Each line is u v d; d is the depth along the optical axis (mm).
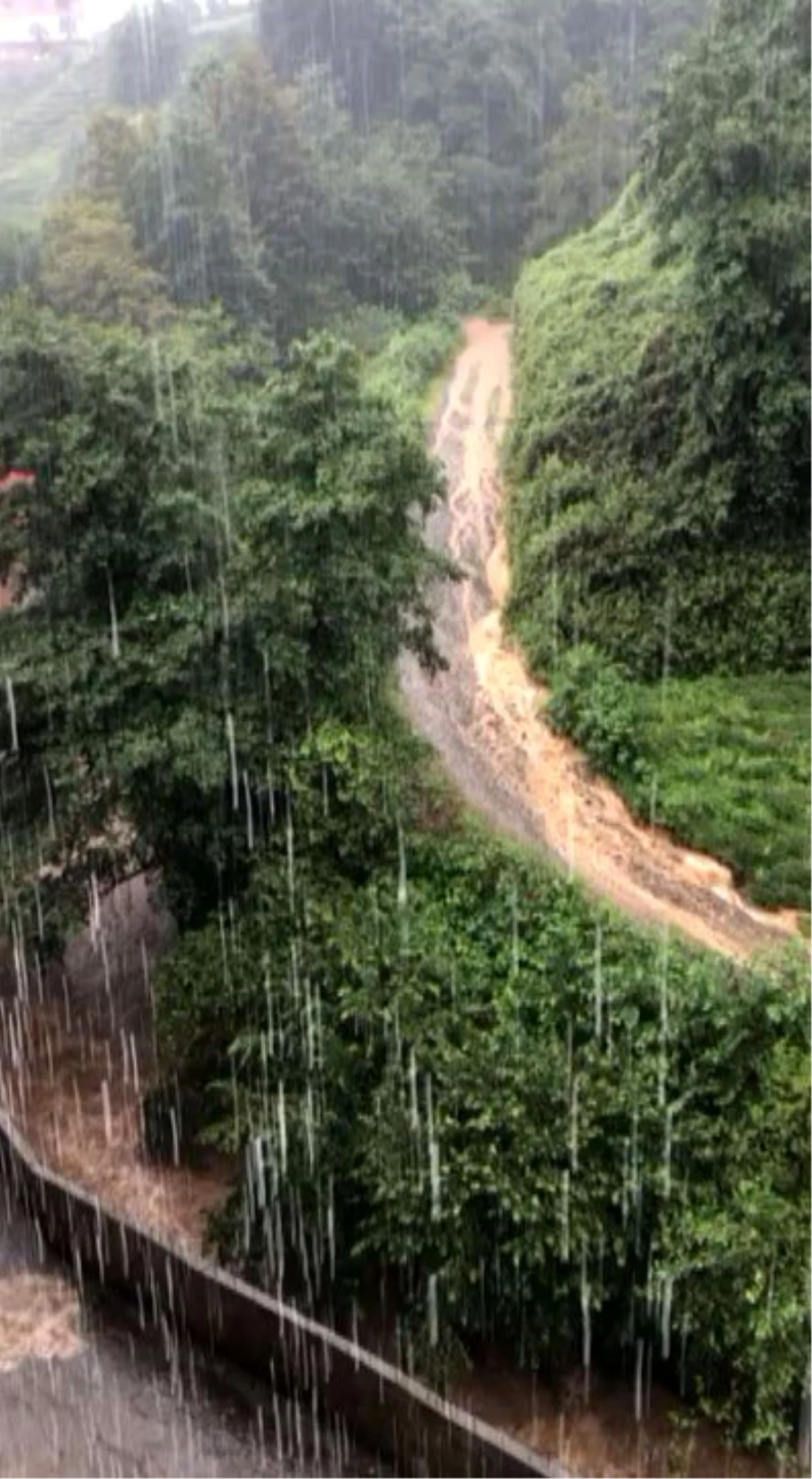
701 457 26609
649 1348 14820
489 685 27344
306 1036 16141
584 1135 14266
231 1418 15359
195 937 18422
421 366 47688
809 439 25062
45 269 42750
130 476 18375
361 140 59594
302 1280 16141
